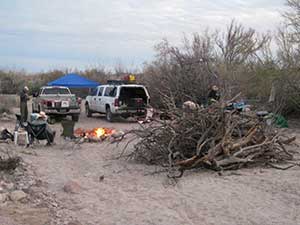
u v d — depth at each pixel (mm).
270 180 9180
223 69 23969
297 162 11156
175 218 6953
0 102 28656
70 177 9938
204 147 10547
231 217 6941
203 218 6930
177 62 27953
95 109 25516
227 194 8188
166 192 8539
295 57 22500
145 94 23094
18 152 12852
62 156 12805
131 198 8141
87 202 7887
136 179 9664
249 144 11070
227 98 12359
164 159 10992
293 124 20281
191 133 10688
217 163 10078
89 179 9734
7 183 8992
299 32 22844
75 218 7016
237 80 19188
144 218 6984
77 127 20547
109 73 50750
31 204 7727
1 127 19297
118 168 10883
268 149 11148
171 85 22734
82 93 40656
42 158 12289
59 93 24000
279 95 21266
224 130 10469
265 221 6711
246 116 11750
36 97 24656
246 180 9250
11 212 7207
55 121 23297
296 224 6555
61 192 8609
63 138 15648
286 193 8172
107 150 13773
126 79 29172
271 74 22203
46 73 52062
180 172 10055
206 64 25344
